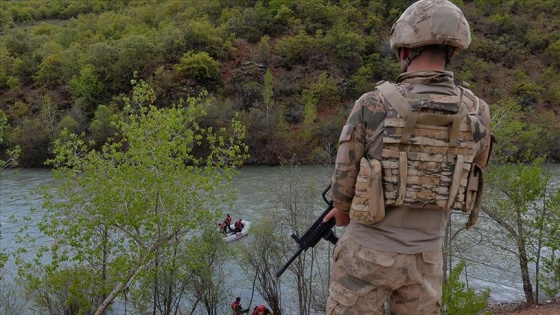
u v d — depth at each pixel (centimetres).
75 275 1412
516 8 7700
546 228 1748
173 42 6575
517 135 1997
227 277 2005
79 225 1419
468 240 1909
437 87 213
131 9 8944
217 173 1496
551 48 6794
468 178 219
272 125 5197
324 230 278
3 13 9831
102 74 6212
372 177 211
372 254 220
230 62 6631
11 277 1844
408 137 207
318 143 5228
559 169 3988
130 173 1401
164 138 1435
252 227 1945
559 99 6144
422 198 210
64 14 10200
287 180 2898
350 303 226
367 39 6812
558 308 1727
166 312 1611
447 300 904
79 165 1460
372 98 217
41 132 5022
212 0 8038
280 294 1902
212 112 5234
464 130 211
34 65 6512
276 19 7212
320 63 6519
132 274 1374
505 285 2002
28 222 2491
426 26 212
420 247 218
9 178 3856
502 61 6794
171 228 1519
